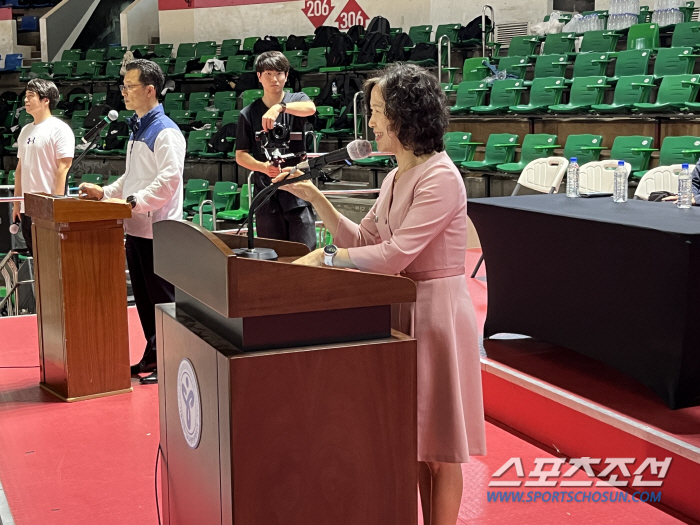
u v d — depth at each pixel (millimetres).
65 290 3271
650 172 4238
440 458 1784
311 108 3555
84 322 3334
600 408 2584
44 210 3277
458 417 1778
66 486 2547
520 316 3305
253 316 1407
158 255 1812
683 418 2490
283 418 1431
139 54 12672
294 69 10891
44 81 4660
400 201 1805
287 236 3703
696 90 6840
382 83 1766
